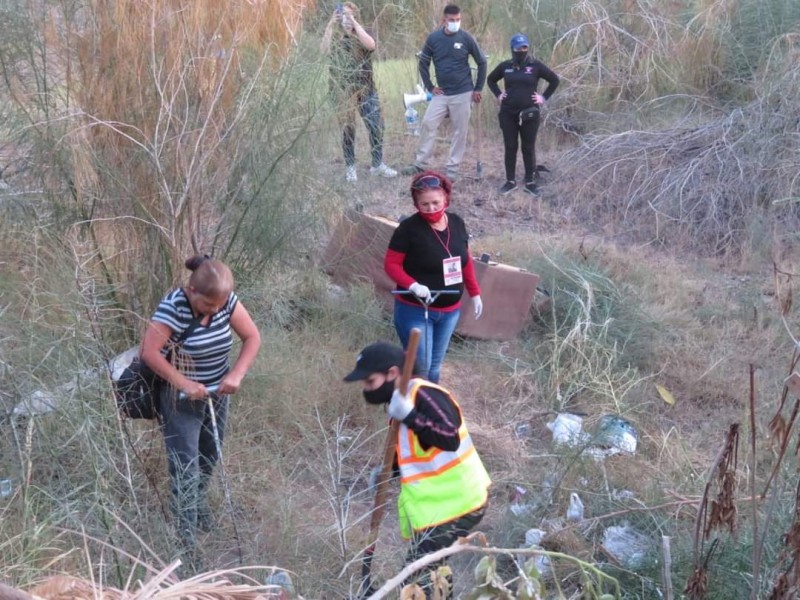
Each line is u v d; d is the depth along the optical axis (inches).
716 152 395.5
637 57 493.7
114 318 229.9
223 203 245.3
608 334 291.0
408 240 236.1
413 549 167.5
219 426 195.8
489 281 293.6
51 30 233.0
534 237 366.6
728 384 277.1
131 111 230.1
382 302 302.2
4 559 156.8
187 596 113.0
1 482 174.9
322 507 205.2
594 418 257.9
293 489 207.6
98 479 166.4
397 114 450.9
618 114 472.7
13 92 234.7
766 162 384.2
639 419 259.8
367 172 307.1
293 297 286.4
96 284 219.6
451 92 416.8
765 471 220.2
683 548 187.5
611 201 402.6
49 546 161.5
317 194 265.1
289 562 174.6
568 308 301.0
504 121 414.0
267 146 247.3
